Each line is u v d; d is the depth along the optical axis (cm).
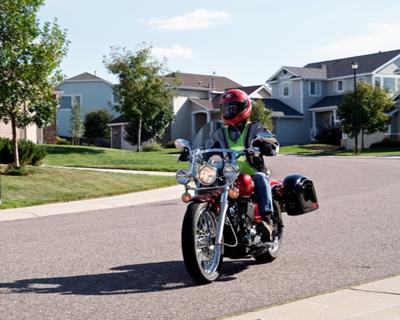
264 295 631
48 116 2302
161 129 5384
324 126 6325
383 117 4794
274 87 6638
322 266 766
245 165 720
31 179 2098
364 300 594
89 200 1817
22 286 695
